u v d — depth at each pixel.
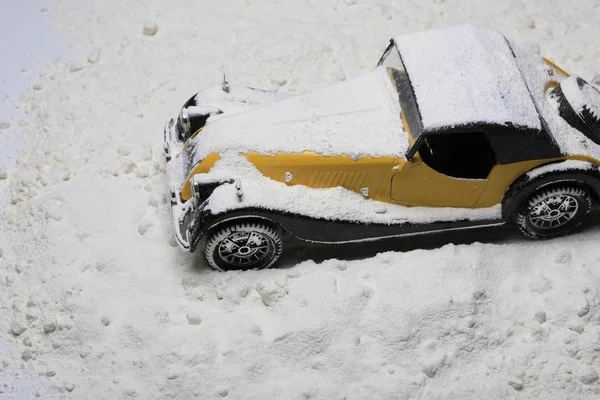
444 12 0.50
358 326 0.36
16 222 0.41
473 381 0.35
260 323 0.36
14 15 0.51
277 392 0.35
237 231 0.36
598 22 0.49
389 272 0.37
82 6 0.51
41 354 0.37
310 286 0.37
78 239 0.40
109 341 0.36
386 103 0.38
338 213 0.37
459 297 0.36
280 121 0.38
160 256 0.39
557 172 0.36
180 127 0.40
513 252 0.38
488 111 0.36
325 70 0.47
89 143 0.44
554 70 0.40
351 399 0.35
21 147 0.44
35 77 0.48
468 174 0.37
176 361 0.35
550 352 0.36
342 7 0.50
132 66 0.47
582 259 0.38
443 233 0.40
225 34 0.49
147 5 0.51
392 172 0.36
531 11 0.50
